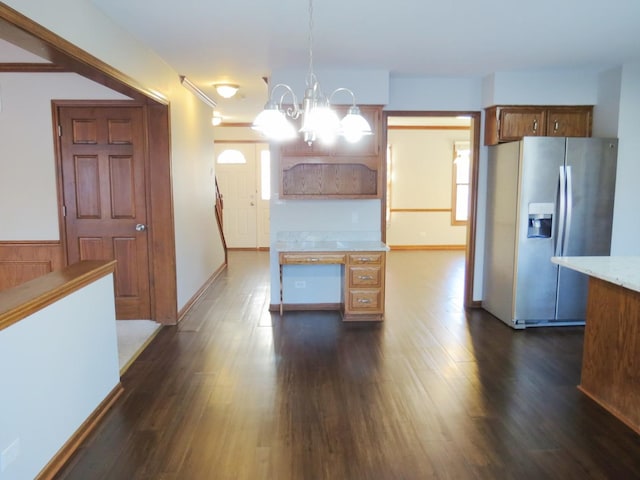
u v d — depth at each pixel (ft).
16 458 6.02
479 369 10.78
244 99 19.49
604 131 14.44
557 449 7.57
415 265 23.97
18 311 5.99
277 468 7.06
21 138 13.11
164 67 13.11
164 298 13.97
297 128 14.15
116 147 13.38
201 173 18.01
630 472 6.98
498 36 10.99
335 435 7.97
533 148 13.20
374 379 10.23
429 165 28.45
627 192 14.02
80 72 9.11
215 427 8.21
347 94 14.26
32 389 6.40
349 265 14.21
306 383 10.02
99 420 8.40
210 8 9.04
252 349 12.05
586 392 9.56
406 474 6.91
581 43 11.55
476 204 15.89
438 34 10.82
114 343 9.28
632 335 8.30
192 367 10.85
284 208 15.40
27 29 6.40
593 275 8.63
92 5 8.58
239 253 28.09
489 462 7.21
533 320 13.84
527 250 13.53
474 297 16.20
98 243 13.75
